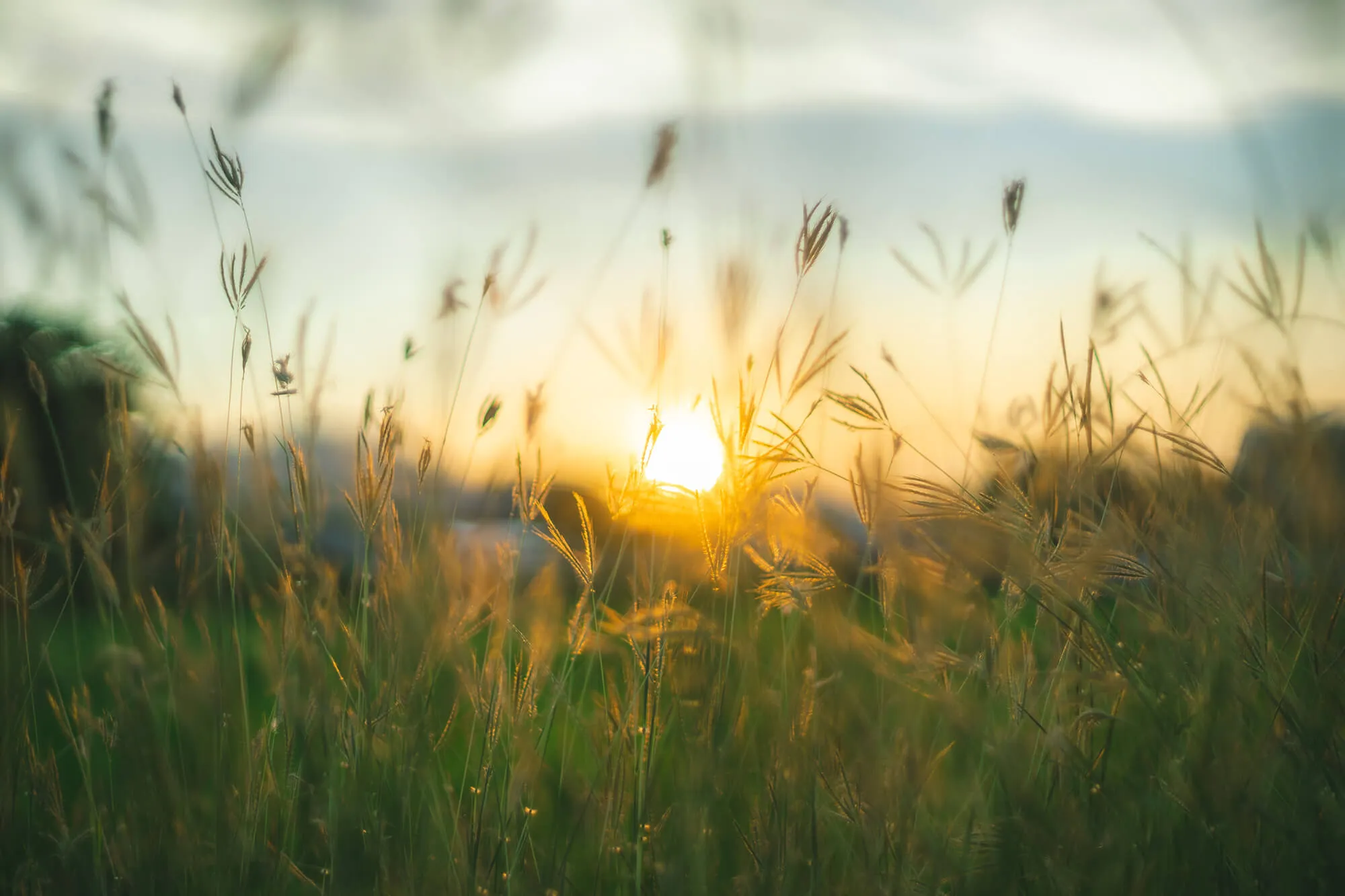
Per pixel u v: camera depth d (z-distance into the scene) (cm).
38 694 129
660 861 114
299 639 115
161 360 119
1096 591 112
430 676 115
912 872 109
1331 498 106
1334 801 102
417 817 117
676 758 115
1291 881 102
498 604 116
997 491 115
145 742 115
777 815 111
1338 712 104
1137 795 108
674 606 112
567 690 119
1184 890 106
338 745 115
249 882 115
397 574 114
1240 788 104
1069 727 109
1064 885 103
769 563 114
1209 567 109
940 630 110
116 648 114
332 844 112
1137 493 117
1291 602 111
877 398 116
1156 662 111
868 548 115
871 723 111
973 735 108
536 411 116
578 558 115
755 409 116
